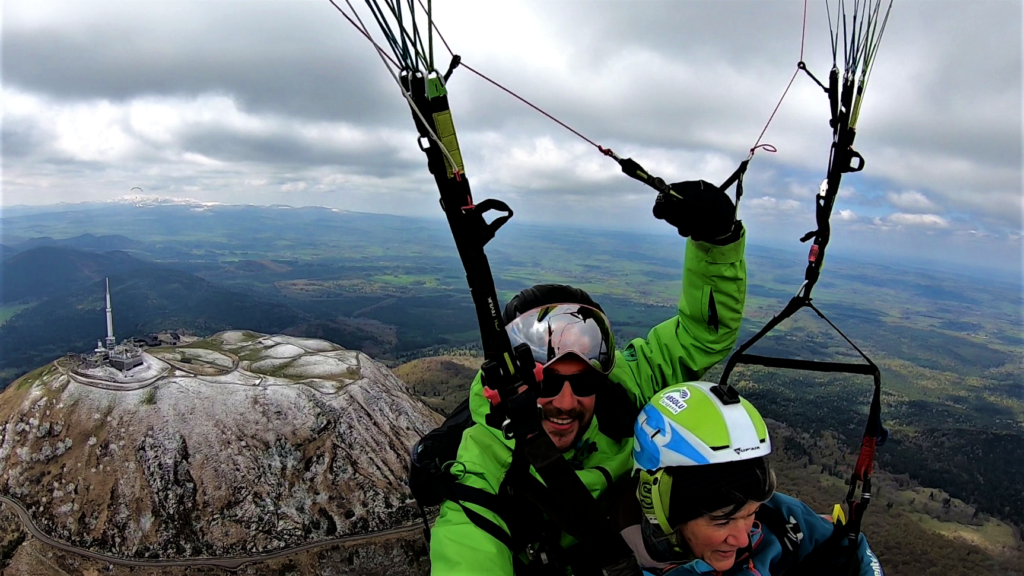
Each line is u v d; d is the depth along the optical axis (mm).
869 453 3037
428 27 2037
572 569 3057
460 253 2225
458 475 3488
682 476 2842
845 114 2518
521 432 2426
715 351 3912
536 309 3611
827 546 3197
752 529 3303
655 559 3211
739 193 3350
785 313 2910
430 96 2080
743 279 3680
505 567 3096
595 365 3514
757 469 2762
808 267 2746
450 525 3275
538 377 3375
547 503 2789
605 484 3625
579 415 3580
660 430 2973
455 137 2117
